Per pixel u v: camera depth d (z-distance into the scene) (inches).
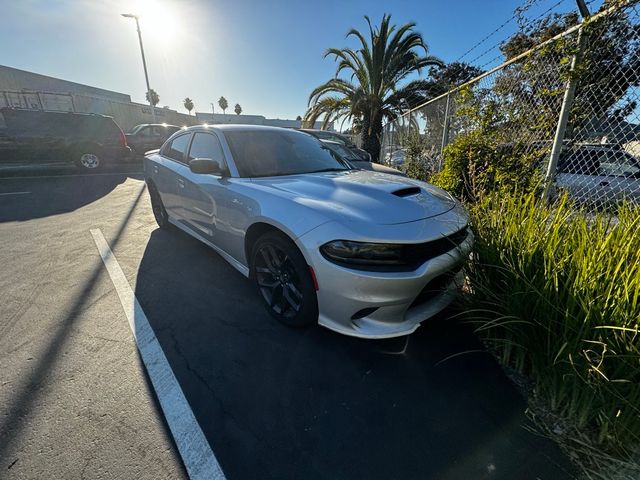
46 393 63.9
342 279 69.1
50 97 656.4
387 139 495.2
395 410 62.0
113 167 448.5
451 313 93.6
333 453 53.5
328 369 72.6
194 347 79.3
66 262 128.8
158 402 62.7
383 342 81.7
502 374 71.1
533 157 143.4
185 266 125.8
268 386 67.6
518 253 71.0
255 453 53.2
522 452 53.4
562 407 60.6
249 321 90.4
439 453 53.6
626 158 116.6
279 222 78.8
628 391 51.2
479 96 185.5
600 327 51.2
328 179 98.1
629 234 66.5
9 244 148.9
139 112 903.1
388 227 70.6
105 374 69.7
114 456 51.8
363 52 472.1
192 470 50.1
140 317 91.5
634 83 112.2
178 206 138.3
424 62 467.8
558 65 136.1
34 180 328.8
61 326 86.5
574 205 88.0
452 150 179.3
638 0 104.3
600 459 51.7
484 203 100.9
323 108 542.0
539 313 62.5
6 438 54.1
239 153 108.3
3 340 80.4
